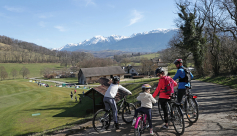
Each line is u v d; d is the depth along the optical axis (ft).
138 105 28.07
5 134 60.64
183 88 16.97
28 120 77.97
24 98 141.59
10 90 198.39
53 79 396.98
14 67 585.22
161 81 16.17
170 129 16.58
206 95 35.45
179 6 95.66
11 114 90.27
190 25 94.73
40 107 106.32
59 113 88.84
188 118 18.13
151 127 15.25
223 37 76.48
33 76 506.48
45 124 69.46
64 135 16.35
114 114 17.03
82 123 20.63
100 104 74.79
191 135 14.66
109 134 16.16
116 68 277.03
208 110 22.80
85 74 253.65
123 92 19.81
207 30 84.28
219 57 80.38
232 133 14.34
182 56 110.32
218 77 71.31
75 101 121.49
